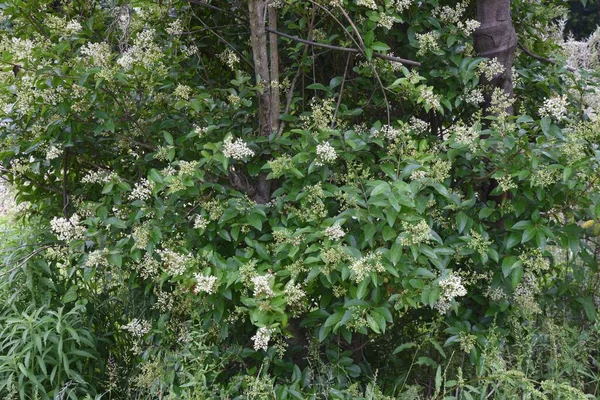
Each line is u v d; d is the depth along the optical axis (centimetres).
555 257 344
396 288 235
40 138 281
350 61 307
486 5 286
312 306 268
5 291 296
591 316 289
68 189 324
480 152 245
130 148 300
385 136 261
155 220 252
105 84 255
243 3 310
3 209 402
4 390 268
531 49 344
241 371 282
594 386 290
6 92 273
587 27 827
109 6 305
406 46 300
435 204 262
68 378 283
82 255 275
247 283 231
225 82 337
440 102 287
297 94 307
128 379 288
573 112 303
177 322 283
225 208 256
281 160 245
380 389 288
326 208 259
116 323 321
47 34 290
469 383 268
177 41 298
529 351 261
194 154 283
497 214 268
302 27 277
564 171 229
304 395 251
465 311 276
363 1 252
